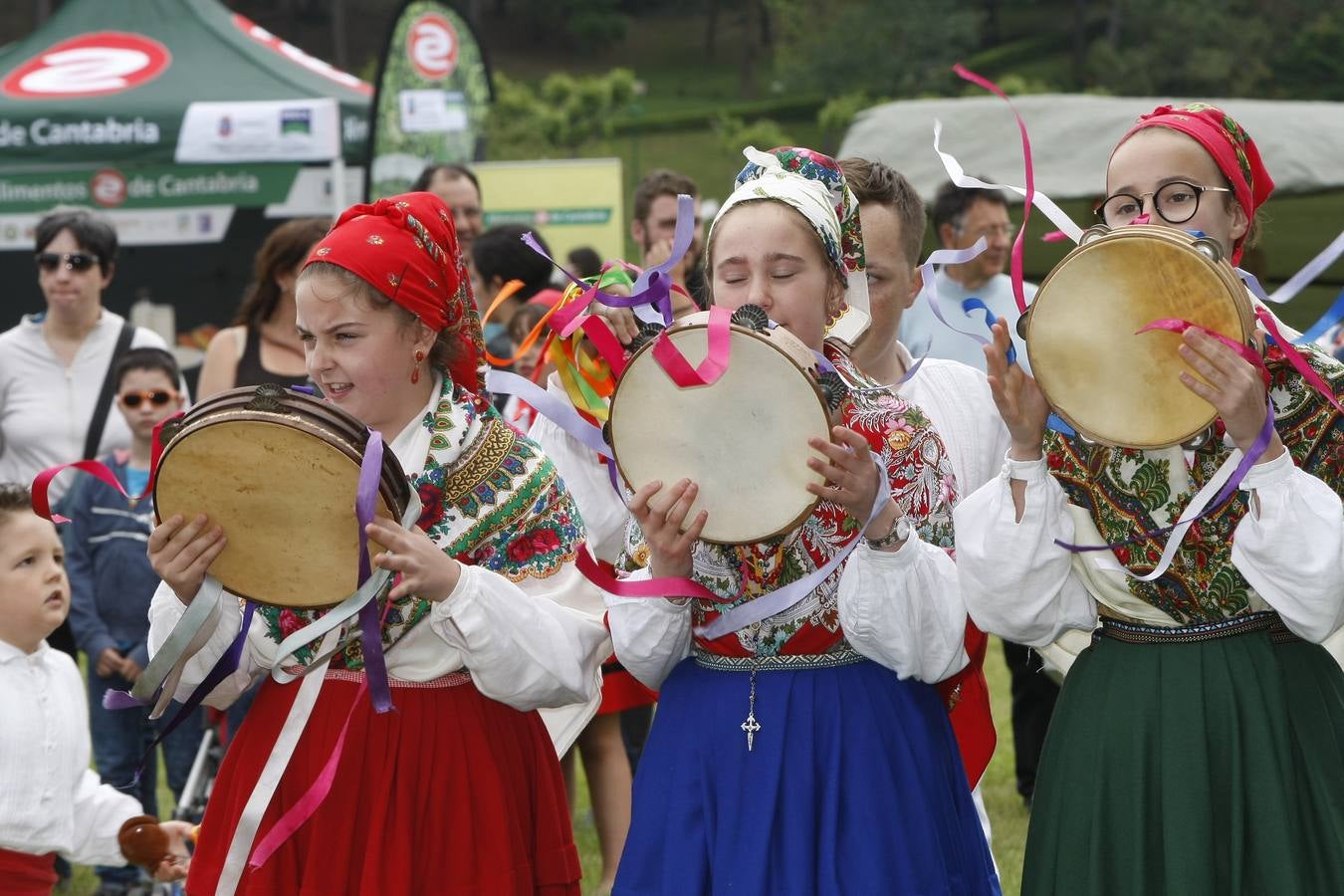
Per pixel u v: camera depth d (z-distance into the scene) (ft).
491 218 45.34
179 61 44.65
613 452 10.44
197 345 49.34
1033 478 10.57
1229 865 10.24
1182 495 10.46
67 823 15.38
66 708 15.56
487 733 11.35
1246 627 10.48
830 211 10.94
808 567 10.69
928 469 11.12
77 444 24.30
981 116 38.50
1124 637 10.80
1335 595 9.82
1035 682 23.21
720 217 10.95
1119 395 10.05
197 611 10.63
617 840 18.90
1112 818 10.59
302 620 11.18
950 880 10.72
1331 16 195.21
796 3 214.28
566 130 141.69
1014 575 10.58
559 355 14.53
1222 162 10.66
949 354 25.08
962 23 201.46
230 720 19.99
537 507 11.59
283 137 41.96
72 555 22.08
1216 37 192.95
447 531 11.27
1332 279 37.09
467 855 11.05
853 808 10.52
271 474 10.30
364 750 11.04
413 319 11.21
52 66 44.42
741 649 10.81
